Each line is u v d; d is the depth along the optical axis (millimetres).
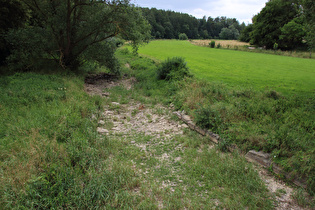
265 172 4668
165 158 5402
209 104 7797
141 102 10523
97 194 3629
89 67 18703
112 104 9906
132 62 23766
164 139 6539
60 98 8797
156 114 8883
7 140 5172
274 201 3785
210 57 31500
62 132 5801
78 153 4691
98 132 6738
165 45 56906
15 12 15055
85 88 12492
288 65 23594
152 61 23297
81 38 15039
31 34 13461
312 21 11211
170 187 4219
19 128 5762
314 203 3654
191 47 51719
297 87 12609
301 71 19250
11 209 3115
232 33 119625
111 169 4594
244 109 7383
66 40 15641
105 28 14836
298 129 5797
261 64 24266
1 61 14992
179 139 6371
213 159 5094
